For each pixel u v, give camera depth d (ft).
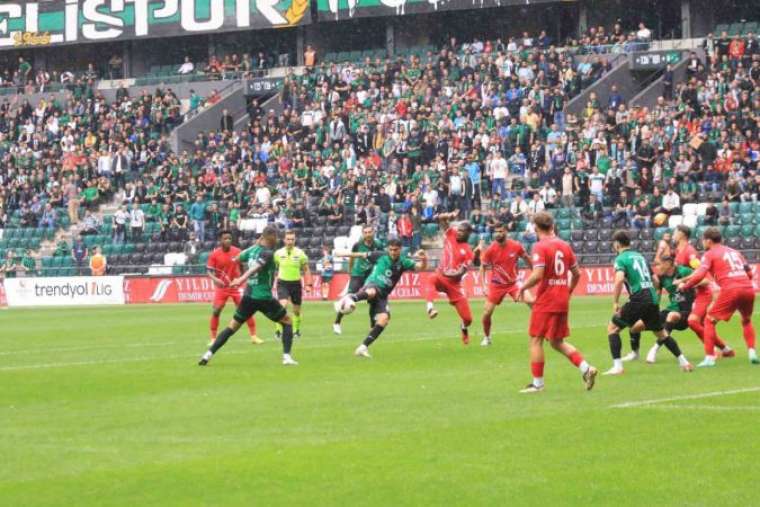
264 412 96.22
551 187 301.63
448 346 152.35
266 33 418.10
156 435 86.12
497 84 336.49
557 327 102.78
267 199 326.85
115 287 321.93
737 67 319.06
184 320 225.15
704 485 65.92
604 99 338.34
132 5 410.52
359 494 65.57
